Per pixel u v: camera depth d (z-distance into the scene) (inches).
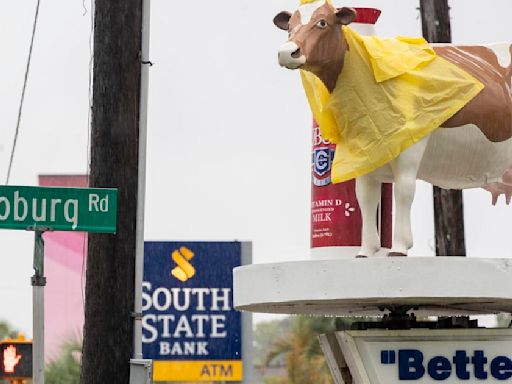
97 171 702.5
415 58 589.6
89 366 690.2
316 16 578.2
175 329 1189.1
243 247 1189.1
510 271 572.7
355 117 585.6
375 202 605.0
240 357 1186.0
